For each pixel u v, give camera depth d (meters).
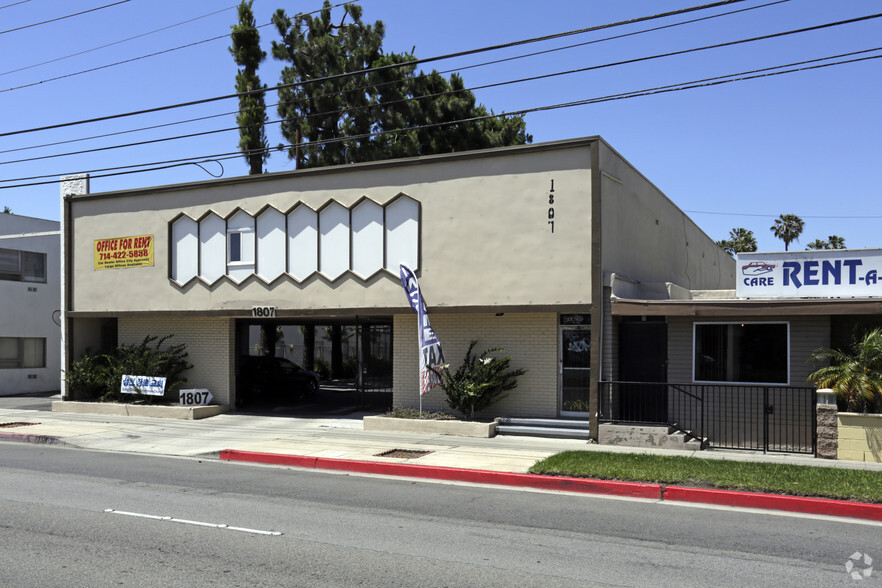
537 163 16.86
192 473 12.80
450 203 17.77
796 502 9.95
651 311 15.57
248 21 33.28
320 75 31.05
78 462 13.96
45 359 29.92
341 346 40.78
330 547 7.80
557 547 7.90
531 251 16.83
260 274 20.30
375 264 18.75
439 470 12.54
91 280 23.03
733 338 15.50
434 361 17.30
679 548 7.91
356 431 17.84
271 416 20.94
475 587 6.50
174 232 21.75
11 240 28.64
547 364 17.42
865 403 13.48
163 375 21.86
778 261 14.95
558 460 12.72
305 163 31.83
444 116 31.09
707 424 15.48
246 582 6.57
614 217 17.34
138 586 6.44
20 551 7.55
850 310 13.95
